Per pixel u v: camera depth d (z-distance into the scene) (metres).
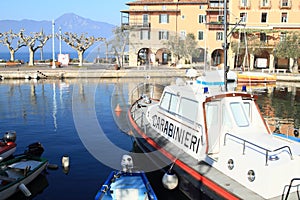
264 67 53.03
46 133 18.59
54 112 24.33
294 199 7.95
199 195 9.56
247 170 8.80
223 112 10.73
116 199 9.49
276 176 8.12
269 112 24.69
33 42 56.09
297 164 8.27
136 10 45.59
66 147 15.98
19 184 10.85
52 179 12.33
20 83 40.88
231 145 9.54
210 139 10.58
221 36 40.12
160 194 10.91
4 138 15.41
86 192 11.35
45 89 35.97
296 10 50.38
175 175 10.67
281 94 33.44
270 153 8.76
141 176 10.72
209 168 10.07
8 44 59.44
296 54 45.94
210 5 49.41
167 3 46.75
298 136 14.94
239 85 37.03
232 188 8.80
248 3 50.75
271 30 50.41
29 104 27.50
